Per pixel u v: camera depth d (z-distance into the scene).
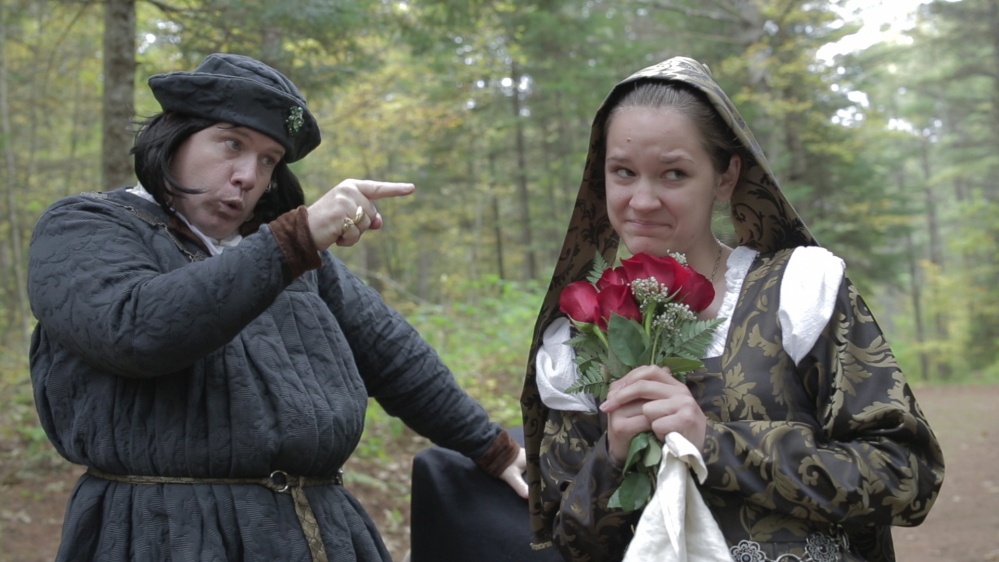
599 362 1.42
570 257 1.62
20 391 5.88
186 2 5.00
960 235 27.38
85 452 1.55
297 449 1.59
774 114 12.04
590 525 1.38
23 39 10.20
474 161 19.77
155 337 1.40
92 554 1.53
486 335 7.87
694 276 1.36
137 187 1.77
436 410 2.02
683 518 1.25
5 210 12.26
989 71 23.33
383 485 4.72
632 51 12.89
